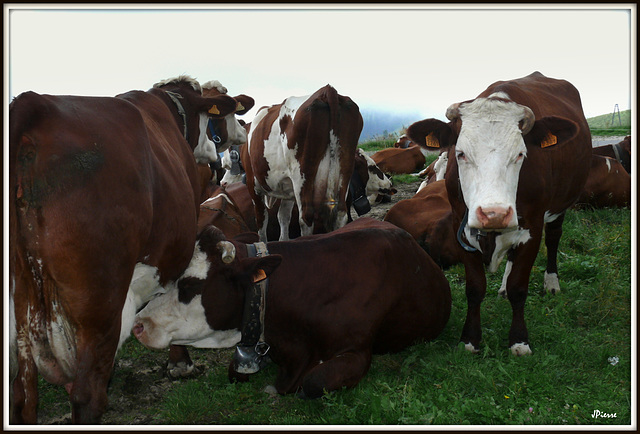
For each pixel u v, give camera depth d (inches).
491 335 195.5
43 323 112.3
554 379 165.5
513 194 167.6
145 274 131.6
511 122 168.6
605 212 337.1
